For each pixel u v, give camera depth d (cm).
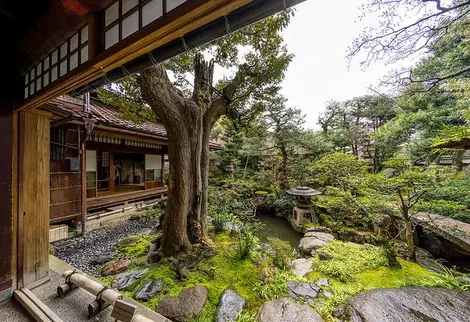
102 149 588
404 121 551
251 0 61
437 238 449
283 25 277
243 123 468
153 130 619
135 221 557
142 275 284
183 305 230
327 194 731
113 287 262
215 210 541
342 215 571
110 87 345
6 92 189
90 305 189
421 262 365
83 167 441
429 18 301
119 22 94
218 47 347
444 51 364
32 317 186
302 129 856
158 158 815
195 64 383
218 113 402
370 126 1028
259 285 273
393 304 230
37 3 115
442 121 487
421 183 358
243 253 332
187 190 347
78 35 116
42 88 153
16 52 154
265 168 1045
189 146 352
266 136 884
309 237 463
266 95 420
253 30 287
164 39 81
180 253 329
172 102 321
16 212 214
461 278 286
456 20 298
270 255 358
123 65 113
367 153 875
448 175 379
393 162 387
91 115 400
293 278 293
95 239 438
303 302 243
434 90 397
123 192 693
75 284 221
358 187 485
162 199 713
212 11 66
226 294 251
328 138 995
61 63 135
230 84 386
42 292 222
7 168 204
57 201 402
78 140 427
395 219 439
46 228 241
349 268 314
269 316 214
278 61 355
